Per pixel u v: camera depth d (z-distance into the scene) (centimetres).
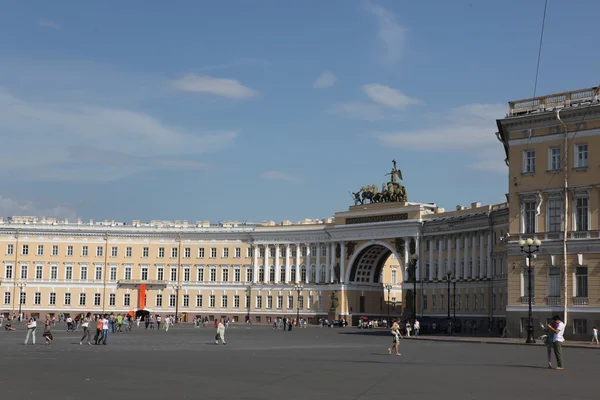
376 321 14388
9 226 16912
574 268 7838
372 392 3097
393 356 5356
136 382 3400
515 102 8412
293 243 16412
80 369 4044
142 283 16975
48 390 3097
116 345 6744
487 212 12450
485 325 12431
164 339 8181
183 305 17062
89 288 16925
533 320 8069
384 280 16738
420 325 11088
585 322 7706
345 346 6894
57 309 16812
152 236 17188
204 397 2908
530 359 5072
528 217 8250
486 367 4350
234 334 10150
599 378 3722
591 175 7788
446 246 13775
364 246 15188
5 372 3850
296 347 6631
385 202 15075
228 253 17012
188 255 17200
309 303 16012
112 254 17100
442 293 13700
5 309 16750
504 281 11925
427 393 3072
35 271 16912
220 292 16938
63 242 17000
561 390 3206
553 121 8088
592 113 7825
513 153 8381
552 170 8062
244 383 3388
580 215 7881
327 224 15988
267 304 16525
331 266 15775
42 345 6594
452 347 6750
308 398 2906
